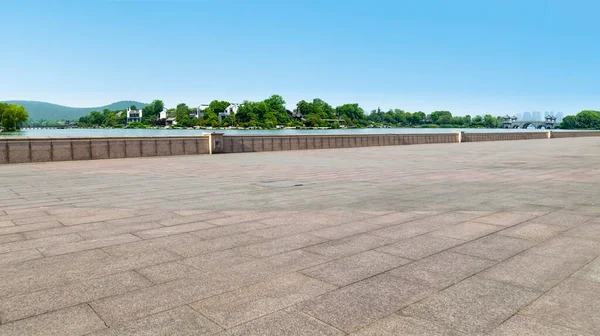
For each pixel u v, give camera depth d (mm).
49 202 9719
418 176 15023
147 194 10930
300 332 3475
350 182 13344
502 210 8641
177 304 4035
